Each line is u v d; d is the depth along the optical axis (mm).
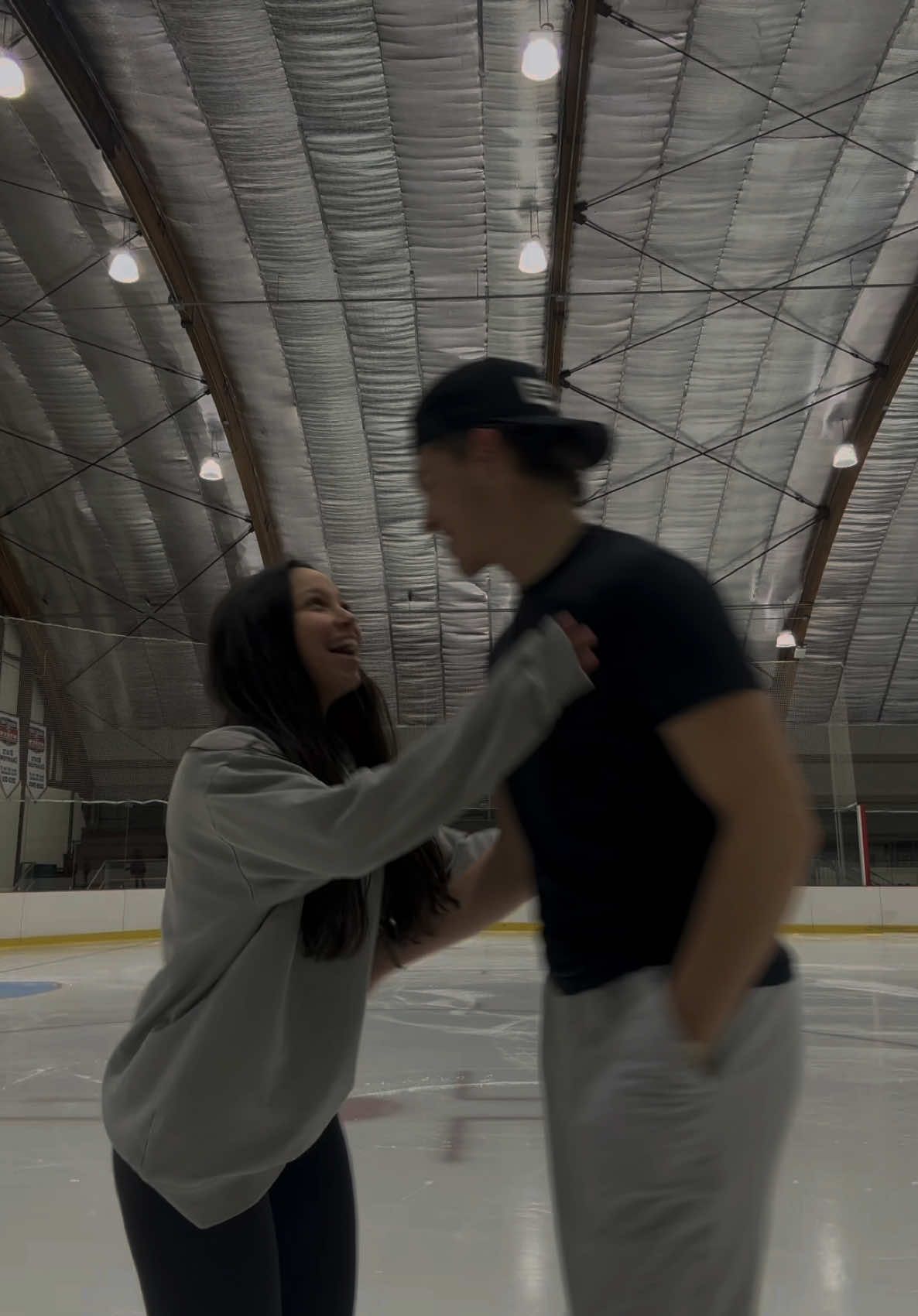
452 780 1184
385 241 16172
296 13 12953
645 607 1073
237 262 16516
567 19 13086
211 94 14016
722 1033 1052
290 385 18594
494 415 1216
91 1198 3637
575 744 1116
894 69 13789
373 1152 4156
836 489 20391
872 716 26312
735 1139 1032
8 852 15422
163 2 12812
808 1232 3193
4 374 18422
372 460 20000
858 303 17188
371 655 23547
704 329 17672
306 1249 1647
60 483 19906
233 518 20969
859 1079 5688
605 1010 1089
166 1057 1492
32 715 15516
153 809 16484
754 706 1030
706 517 21141
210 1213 1469
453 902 1667
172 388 18703
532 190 15367
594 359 18172
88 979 11086
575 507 1240
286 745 1573
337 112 14250
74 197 15656
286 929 1497
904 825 20984
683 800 1093
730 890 990
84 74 13484
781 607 22641
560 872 1153
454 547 1279
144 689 16391
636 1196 1010
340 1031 1542
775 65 13742
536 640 1115
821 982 10453
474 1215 3357
